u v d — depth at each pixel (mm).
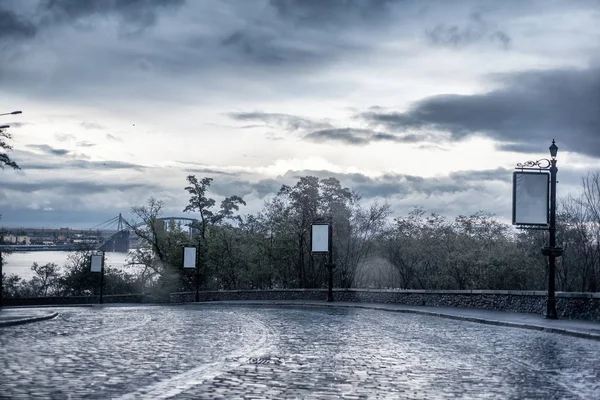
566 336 19875
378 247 64125
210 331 20734
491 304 32031
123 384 9688
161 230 86188
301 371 11594
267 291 56688
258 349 15367
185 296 73125
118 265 98875
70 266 99875
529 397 9344
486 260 55094
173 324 24281
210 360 12938
